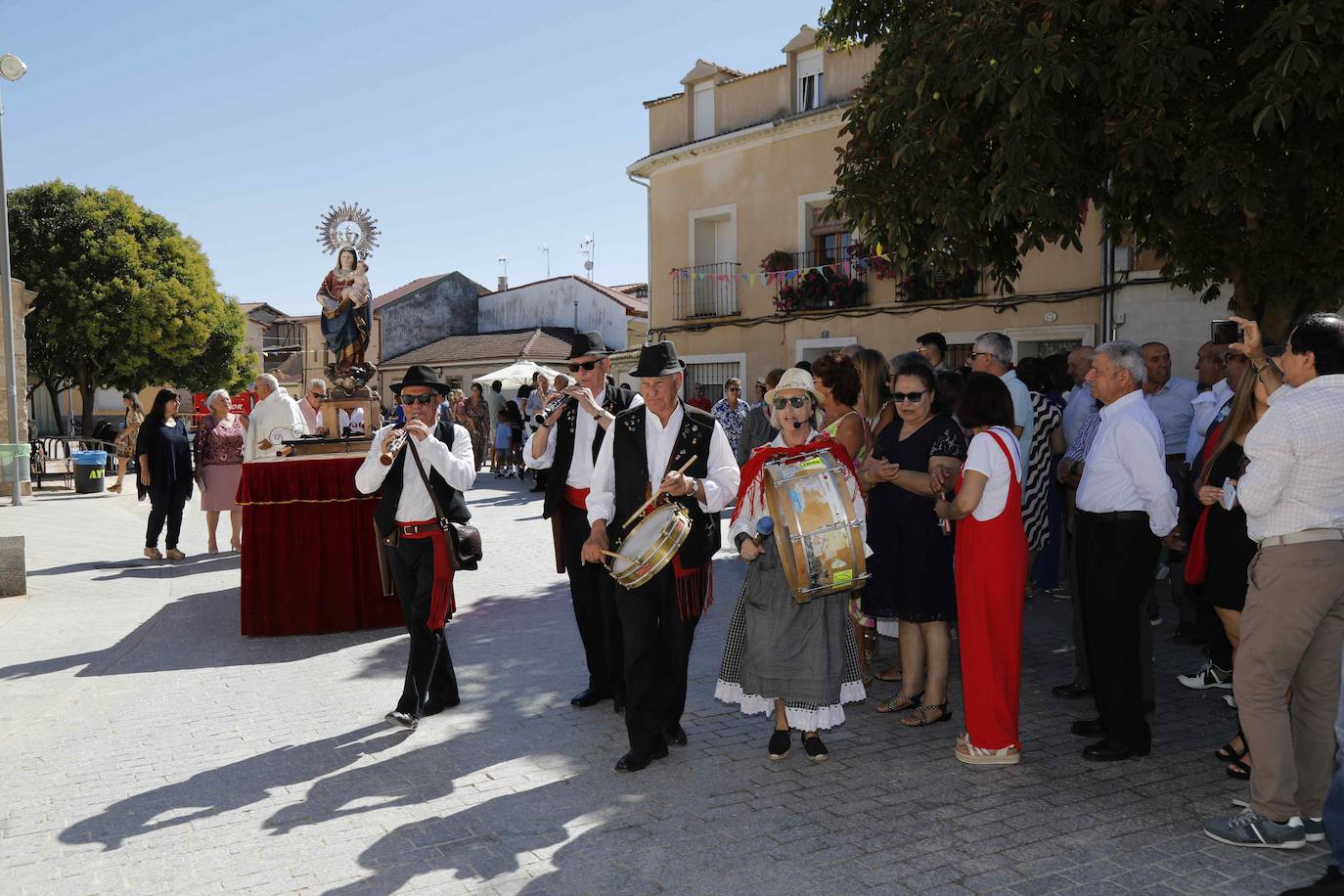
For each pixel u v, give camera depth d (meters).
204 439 11.27
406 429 5.39
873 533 5.38
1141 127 7.27
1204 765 4.68
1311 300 8.42
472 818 4.14
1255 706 3.80
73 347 35.38
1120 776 4.55
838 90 20.45
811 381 4.64
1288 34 6.68
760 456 4.65
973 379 4.66
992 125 7.89
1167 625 7.60
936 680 5.31
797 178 21.16
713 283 23.02
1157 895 3.44
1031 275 17.34
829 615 4.59
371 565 7.64
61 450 27.27
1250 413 4.61
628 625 4.67
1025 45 7.20
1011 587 4.61
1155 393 7.79
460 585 9.41
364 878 3.62
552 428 5.65
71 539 12.61
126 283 35.12
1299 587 3.68
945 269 9.07
